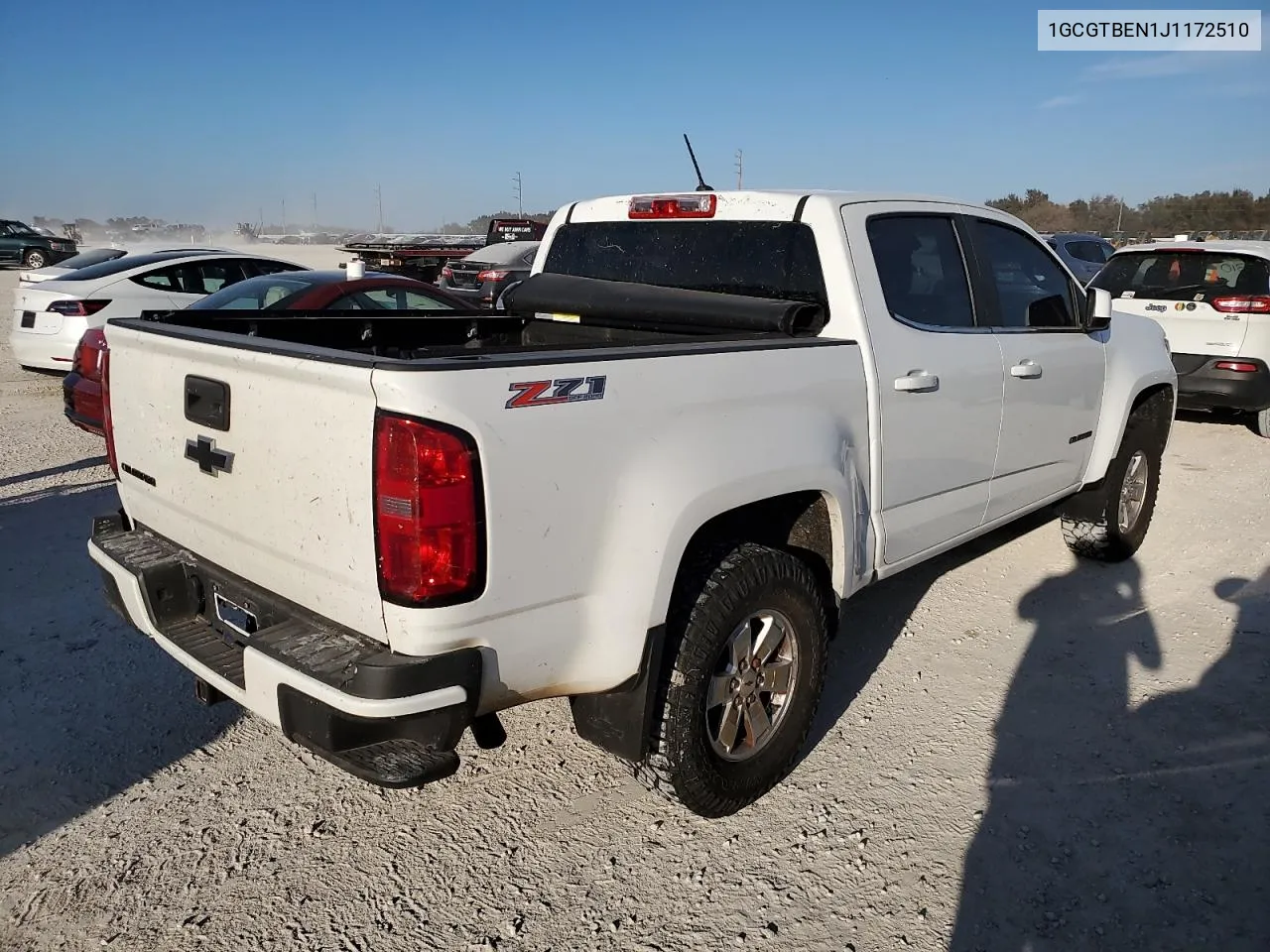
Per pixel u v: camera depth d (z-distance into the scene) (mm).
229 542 2873
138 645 4426
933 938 2748
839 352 3418
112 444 3420
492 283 15508
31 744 3611
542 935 2748
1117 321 5418
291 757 3617
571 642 2670
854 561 3574
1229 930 2771
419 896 2900
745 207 3869
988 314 4262
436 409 2295
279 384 2564
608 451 2646
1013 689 4168
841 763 3619
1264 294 8492
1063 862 3064
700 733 3035
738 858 3092
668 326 4004
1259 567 5609
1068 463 4965
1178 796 3398
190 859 3035
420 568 2326
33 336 10516
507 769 3596
